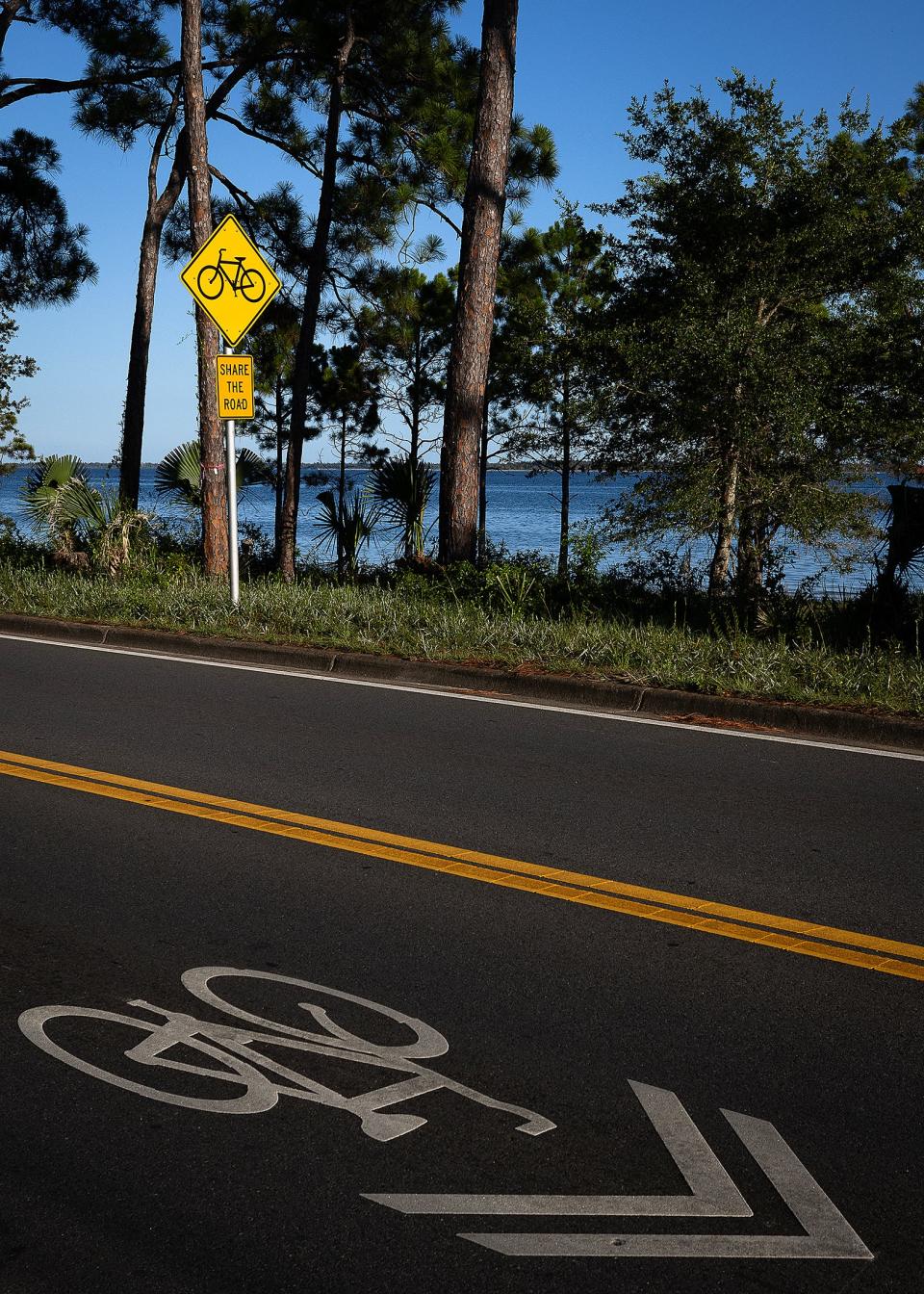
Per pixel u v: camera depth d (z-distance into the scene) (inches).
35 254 1050.1
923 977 179.5
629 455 699.4
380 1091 145.0
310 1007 167.2
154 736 330.6
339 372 1212.5
